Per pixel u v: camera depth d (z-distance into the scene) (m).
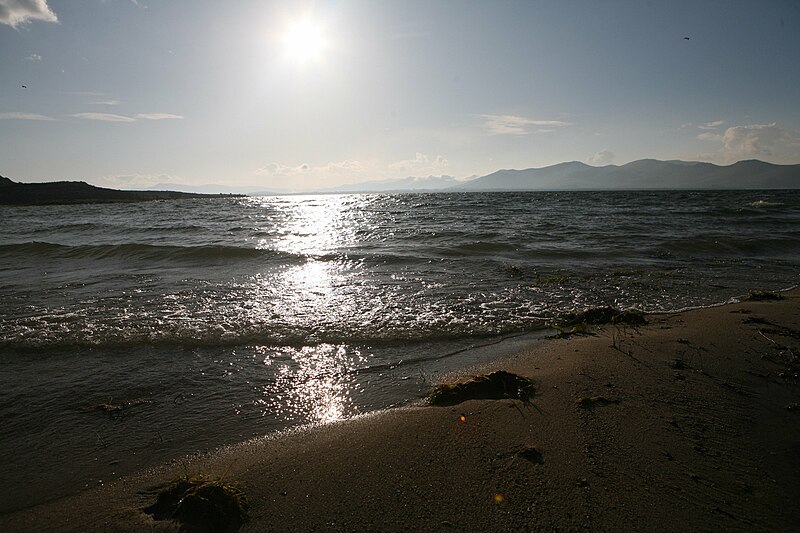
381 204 50.94
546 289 9.07
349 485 2.93
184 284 9.70
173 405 4.32
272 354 5.66
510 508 2.66
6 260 13.27
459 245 14.45
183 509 2.71
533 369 4.91
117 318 7.14
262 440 3.62
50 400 4.45
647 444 3.32
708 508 2.66
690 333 6.02
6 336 6.29
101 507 2.85
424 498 2.77
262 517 2.66
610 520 2.55
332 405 4.25
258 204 60.34
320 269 11.37
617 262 11.97
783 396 4.11
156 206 54.72
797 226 20.22
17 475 3.26
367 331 6.50
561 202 46.59
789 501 2.72
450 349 5.81
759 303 7.68
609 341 5.82
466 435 3.50
